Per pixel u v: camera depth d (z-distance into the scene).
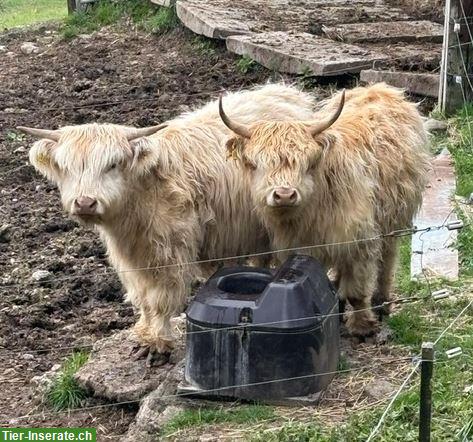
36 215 8.51
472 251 7.07
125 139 5.74
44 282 7.43
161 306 5.96
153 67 12.09
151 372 6.00
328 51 10.66
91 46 13.52
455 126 9.06
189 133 6.08
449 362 5.75
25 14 19.23
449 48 9.30
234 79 11.08
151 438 5.48
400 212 6.29
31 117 10.75
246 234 6.14
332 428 5.25
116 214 5.78
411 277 6.83
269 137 5.67
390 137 6.22
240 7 13.35
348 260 5.99
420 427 4.75
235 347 5.50
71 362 6.31
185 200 5.90
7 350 6.70
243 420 5.44
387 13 13.08
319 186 5.83
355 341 6.14
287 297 5.46
